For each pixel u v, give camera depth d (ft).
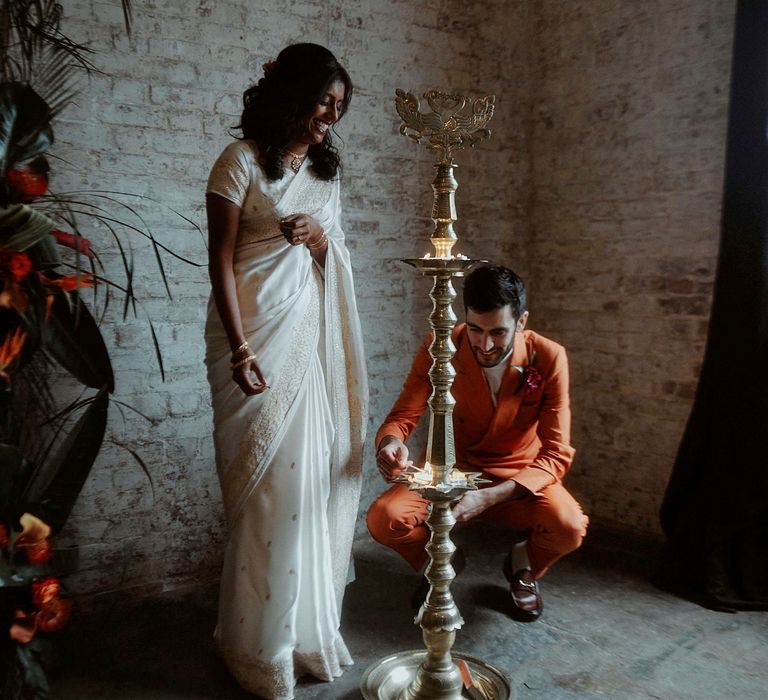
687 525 9.40
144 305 9.00
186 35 9.04
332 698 7.13
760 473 8.88
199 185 9.27
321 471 7.34
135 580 9.23
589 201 11.60
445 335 6.08
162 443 9.25
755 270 8.93
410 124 5.82
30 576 6.33
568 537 8.31
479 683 7.03
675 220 10.57
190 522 9.55
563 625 8.46
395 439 8.31
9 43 7.77
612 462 11.55
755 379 8.94
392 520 8.30
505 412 8.71
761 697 7.02
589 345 11.76
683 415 10.64
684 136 10.38
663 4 10.48
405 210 11.22
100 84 8.51
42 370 8.18
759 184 8.88
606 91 11.23
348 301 7.71
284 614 7.04
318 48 7.00
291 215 7.04
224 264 6.94
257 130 7.09
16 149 6.45
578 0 11.46
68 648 8.06
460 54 11.52
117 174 8.71
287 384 7.11
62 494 6.88
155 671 7.63
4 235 6.12
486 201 12.00
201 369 9.45
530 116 12.28
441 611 6.57
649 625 8.45
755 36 8.86
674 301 10.66
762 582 8.89
